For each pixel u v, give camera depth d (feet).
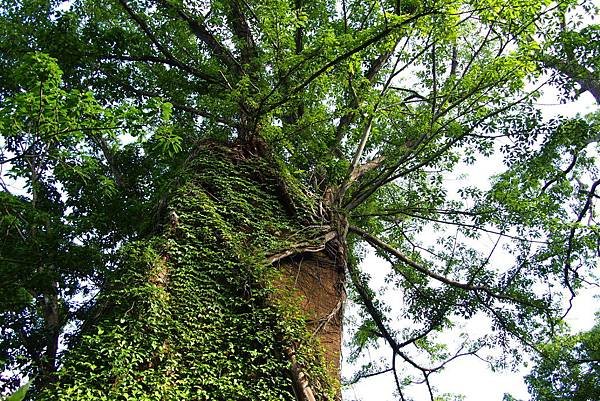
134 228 42.06
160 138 29.71
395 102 46.47
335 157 44.34
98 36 40.81
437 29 35.86
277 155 37.86
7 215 34.04
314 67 35.37
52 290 39.37
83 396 19.88
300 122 38.29
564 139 40.50
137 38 41.68
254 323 25.81
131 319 23.02
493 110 42.98
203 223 29.43
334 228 35.19
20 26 41.19
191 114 42.73
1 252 37.91
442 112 41.01
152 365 22.25
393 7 39.47
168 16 42.29
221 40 43.01
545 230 44.65
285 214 34.17
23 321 42.22
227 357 24.27
